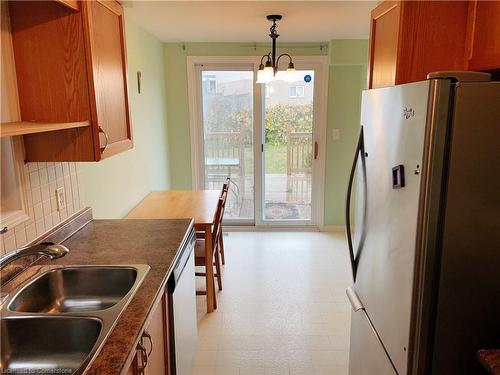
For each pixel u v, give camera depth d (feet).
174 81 14.74
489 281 4.00
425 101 3.80
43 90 5.44
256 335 8.77
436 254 3.96
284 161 15.83
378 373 5.16
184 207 10.72
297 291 10.83
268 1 8.70
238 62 14.67
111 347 3.63
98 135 5.59
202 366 7.75
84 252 6.02
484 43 4.53
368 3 8.89
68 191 6.80
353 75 14.69
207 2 8.73
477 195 3.84
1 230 4.81
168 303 5.67
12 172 5.26
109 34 6.17
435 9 4.99
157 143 13.55
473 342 4.13
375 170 5.16
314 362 7.87
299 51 14.55
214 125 15.48
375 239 5.21
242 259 13.05
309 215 16.26
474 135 3.74
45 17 5.24
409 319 4.18
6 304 4.41
